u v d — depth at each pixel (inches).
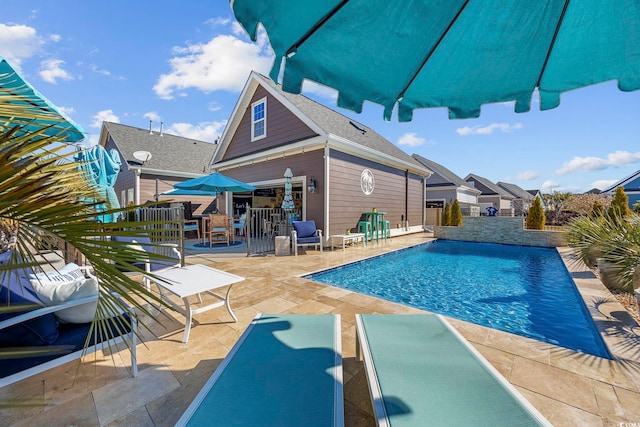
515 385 82.4
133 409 74.4
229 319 131.2
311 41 66.1
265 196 593.3
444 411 52.2
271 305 149.5
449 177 781.9
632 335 109.0
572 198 685.3
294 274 217.6
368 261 291.0
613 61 77.0
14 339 68.7
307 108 400.8
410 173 544.4
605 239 185.6
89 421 70.2
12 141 38.0
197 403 56.3
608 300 147.9
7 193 35.5
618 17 64.9
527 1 64.5
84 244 39.7
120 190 552.7
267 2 55.3
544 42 74.0
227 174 493.4
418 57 77.0
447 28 69.8
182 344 108.2
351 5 59.0
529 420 50.1
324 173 340.8
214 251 328.5
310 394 59.3
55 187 45.8
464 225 455.5
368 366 66.4
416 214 572.1
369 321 92.5
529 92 91.0
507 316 154.8
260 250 334.6
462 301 180.2
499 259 319.3
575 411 71.9
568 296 189.8
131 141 551.5
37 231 40.5
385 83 85.7
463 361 68.3
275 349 76.3
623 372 88.0
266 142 413.7
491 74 85.3
